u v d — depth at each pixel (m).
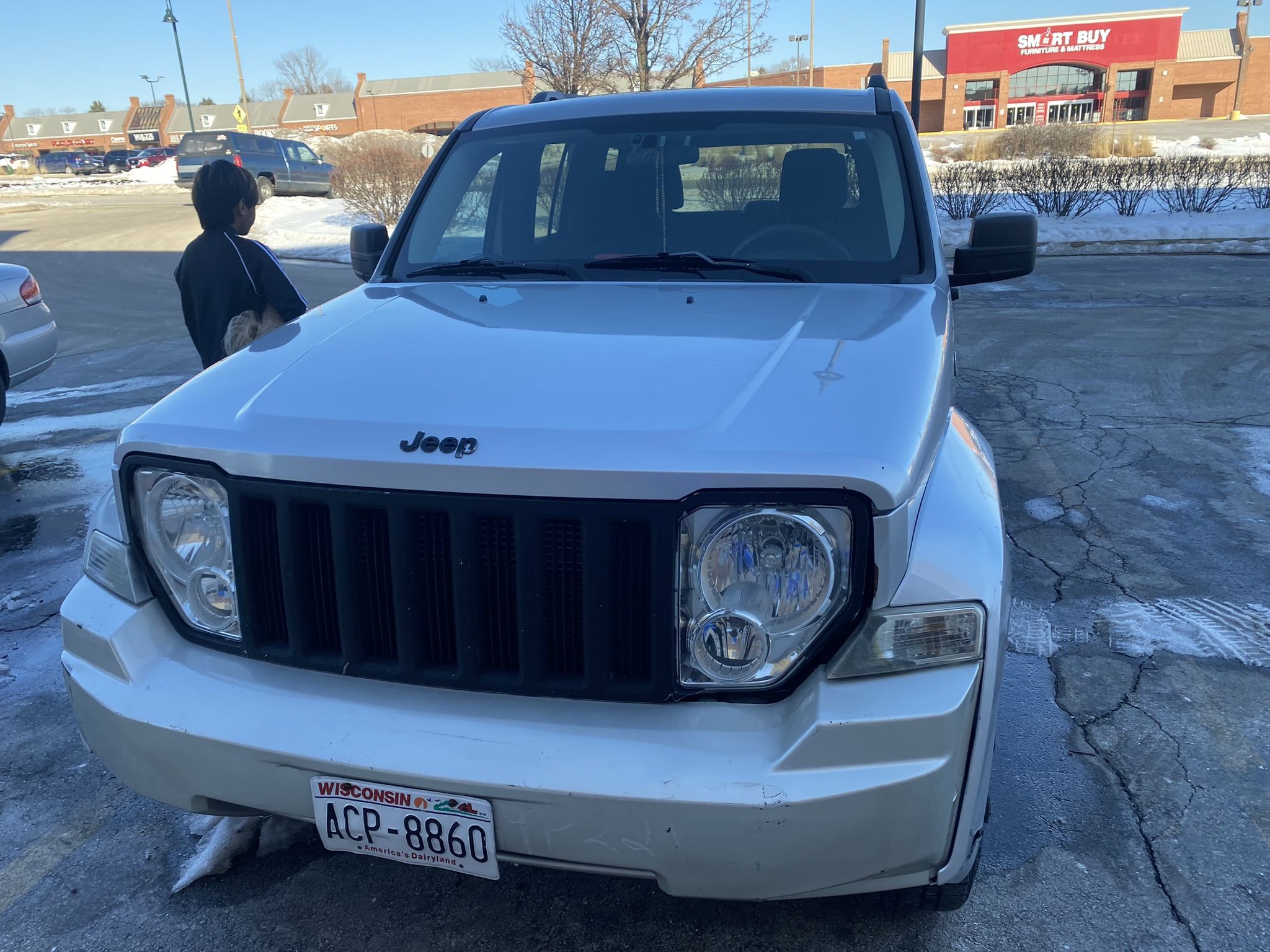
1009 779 2.59
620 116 3.23
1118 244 14.41
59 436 6.32
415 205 3.24
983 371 7.35
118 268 15.52
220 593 1.87
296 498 1.74
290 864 2.35
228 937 2.12
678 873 1.59
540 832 1.62
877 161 2.95
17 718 3.01
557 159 3.13
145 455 1.88
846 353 2.02
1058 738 2.77
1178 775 2.60
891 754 1.55
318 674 1.82
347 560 1.74
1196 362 7.41
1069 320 9.30
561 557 1.65
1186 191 17.22
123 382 7.96
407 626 1.73
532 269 2.86
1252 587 3.71
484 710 1.70
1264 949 2.02
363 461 1.68
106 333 10.21
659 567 1.60
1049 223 15.99
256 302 3.63
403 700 1.74
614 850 1.60
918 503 1.69
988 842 2.36
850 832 1.55
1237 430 5.73
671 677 1.64
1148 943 2.04
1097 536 4.23
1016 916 2.12
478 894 2.24
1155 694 2.99
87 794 2.63
